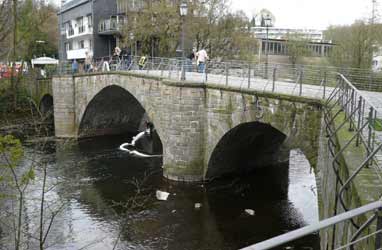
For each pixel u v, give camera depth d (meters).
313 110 15.40
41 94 44.94
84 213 18.59
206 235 16.47
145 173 25.17
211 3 39.56
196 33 38.03
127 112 39.88
